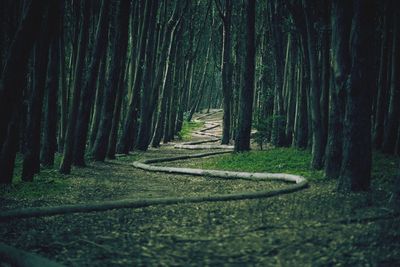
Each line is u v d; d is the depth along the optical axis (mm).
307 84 20422
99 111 22266
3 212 8789
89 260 6027
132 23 25766
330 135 13609
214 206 9805
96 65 18359
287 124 25734
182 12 30641
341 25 12156
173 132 37531
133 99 25234
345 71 12445
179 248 6430
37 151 13961
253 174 15336
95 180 14867
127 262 5879
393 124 17891
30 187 12469
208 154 24578
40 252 6492
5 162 12672
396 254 5961
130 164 20172
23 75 10898
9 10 15883
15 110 12555
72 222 8453
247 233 7156
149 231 7551
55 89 16922
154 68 30750
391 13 18578
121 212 9398
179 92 41000
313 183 12945
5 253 6324
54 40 16359
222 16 31000
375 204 9242
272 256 5941
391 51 18875
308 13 15844
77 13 19906
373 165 14867
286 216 8391
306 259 5777
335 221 7770
